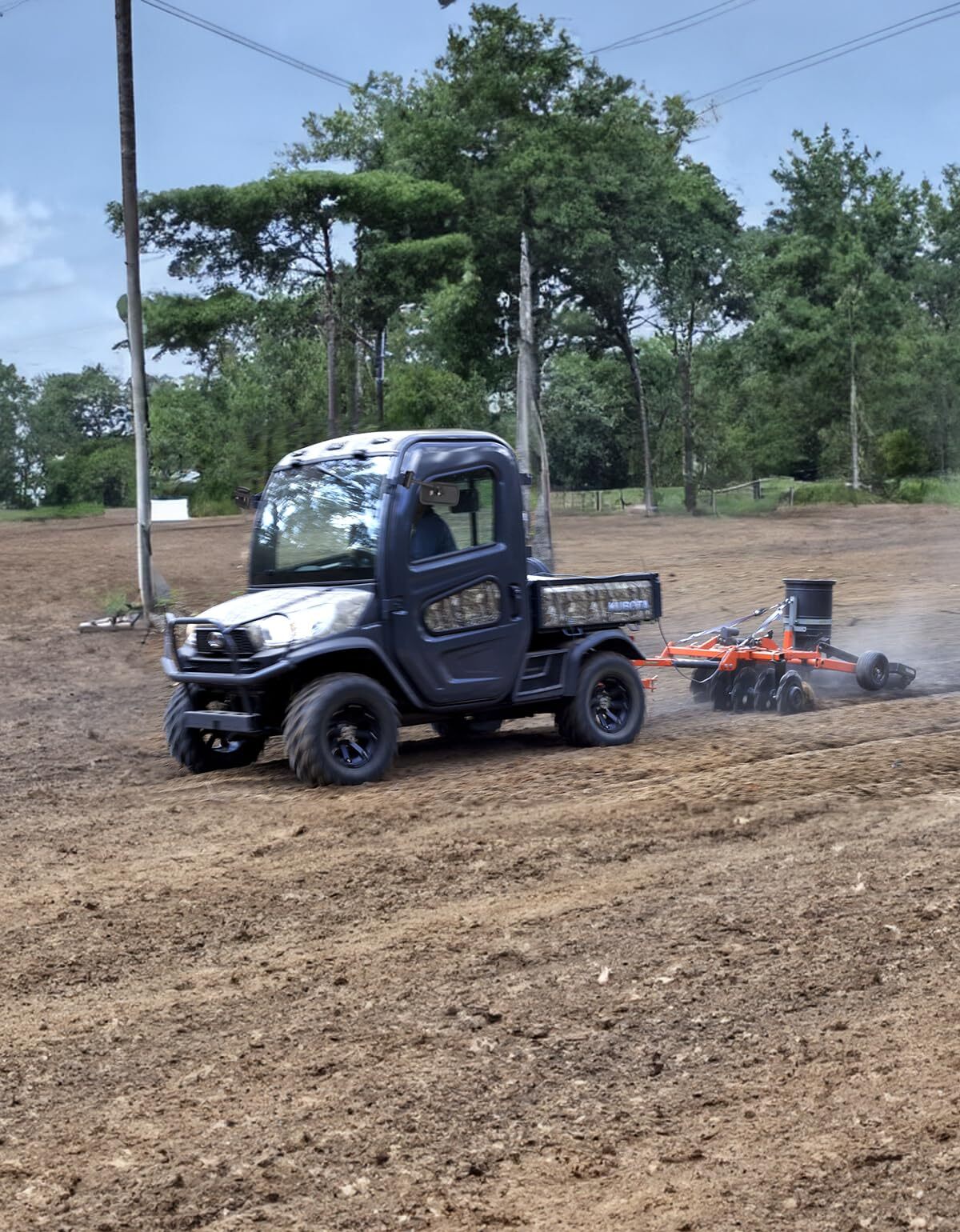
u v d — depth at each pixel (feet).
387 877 23.13
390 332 188.03
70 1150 13.20
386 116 197.47
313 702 31.19
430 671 33.24
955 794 27.76
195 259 175.83
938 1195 11.75
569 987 17.22
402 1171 12.54
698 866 23.12
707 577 87.76
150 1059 15.43
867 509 195.00
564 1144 12.97
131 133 64.85
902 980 16.94
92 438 461.78
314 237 176.35
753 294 203.21
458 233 183.01
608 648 37.65
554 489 291.38
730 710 41.39
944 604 70.13
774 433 289.33
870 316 238.07
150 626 65.21
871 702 41.32
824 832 25.18
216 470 178.91
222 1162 12.80
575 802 28.43
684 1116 13.47
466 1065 14.88
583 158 185.88
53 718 45.11
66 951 19.66
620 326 201.26
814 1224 11.40
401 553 32.73
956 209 291.58
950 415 243.60
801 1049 14.96
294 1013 16.75
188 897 22.39
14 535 157.58
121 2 63.72
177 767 35.70
